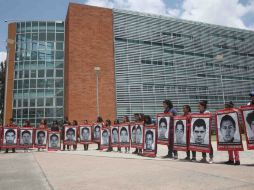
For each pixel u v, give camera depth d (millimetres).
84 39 36406
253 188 5145
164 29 41156
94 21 37312
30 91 39625
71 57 35438
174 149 11125
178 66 41125
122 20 38781
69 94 34531
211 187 5375
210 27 44969
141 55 38906
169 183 5977
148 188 5625
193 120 10406
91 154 14844
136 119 14625
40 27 41062
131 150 17938
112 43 37656
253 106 8906
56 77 40188
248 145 8906
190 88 41406
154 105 38406
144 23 39969
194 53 42750
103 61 36750
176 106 39906
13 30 41062
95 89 35688
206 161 9820
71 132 19812
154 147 12492
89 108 35062
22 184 6699
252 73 47656
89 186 6086
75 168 9055
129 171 7906
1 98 50750
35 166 9984
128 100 37031
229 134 9211
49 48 40750
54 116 39062
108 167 8969
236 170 7285
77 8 36812
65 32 40875
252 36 49031
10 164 10938
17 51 40656
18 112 39312
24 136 18781
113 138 17000
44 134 19359
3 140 17859
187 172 7219
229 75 45156
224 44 45750
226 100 44062
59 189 5895
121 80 37125
